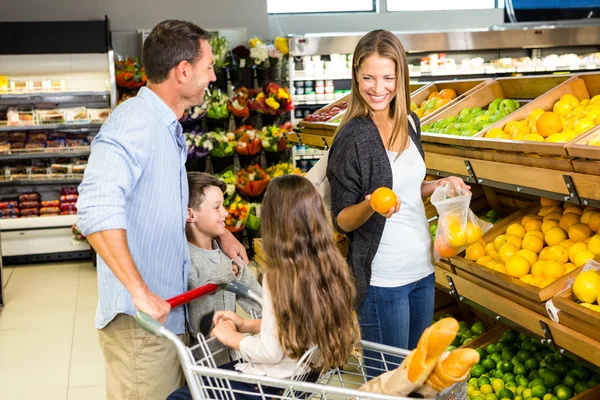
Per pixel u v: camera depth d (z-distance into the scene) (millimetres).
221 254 2678
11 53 7734
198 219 2646
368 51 2592
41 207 8125
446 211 2816
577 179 2682
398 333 2721
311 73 8172
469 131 3705
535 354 3377
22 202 8047
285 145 7953
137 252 2332
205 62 2373
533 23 9078
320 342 1978
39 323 5660
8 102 8125
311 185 2029
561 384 3102
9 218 7871
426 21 9461
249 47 8219
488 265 3246
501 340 3670
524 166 3016
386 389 1838
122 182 2172
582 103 3477
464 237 2795
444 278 3521
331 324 1984
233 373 1901
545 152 2850
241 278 2650
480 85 4395
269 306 1999
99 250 2127
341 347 2014
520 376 3316
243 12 8992
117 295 2320
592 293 2652
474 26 9586
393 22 9383
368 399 1798
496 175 3201
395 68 2615
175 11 8805
